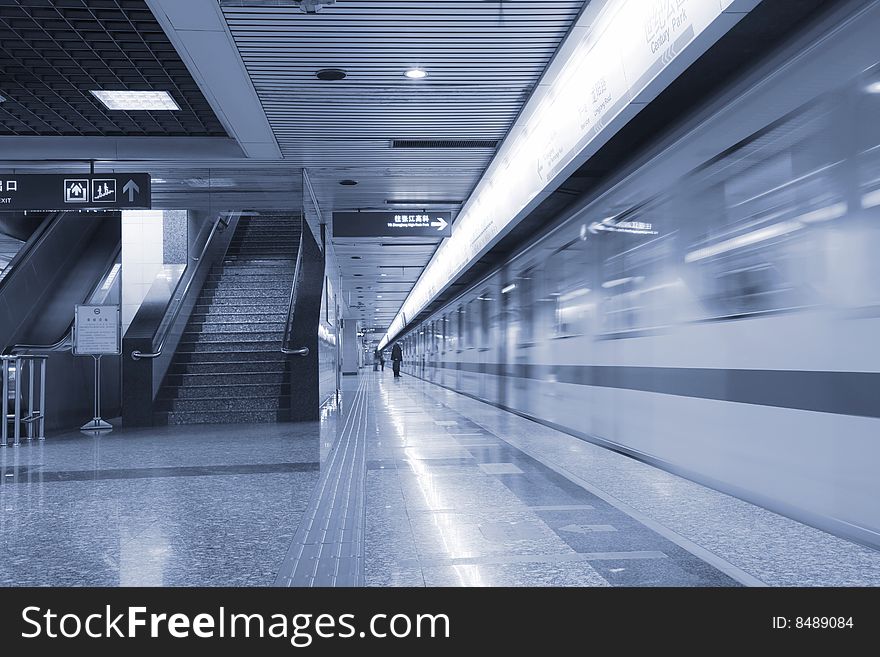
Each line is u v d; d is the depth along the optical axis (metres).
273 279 13.38
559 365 9.00
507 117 8.22
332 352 16.91
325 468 6.03
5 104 8.49
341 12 5.63
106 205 9.22
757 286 4.27
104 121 9.18
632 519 4.04
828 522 3.55
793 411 3.84
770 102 4.20
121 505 4.66
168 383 11.05
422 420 10.63
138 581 3.10
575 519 4.08
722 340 4.67
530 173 8.75
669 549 3.42
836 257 3.53
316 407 10.60
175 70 7.44
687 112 5.49
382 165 10.36
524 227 10.87
